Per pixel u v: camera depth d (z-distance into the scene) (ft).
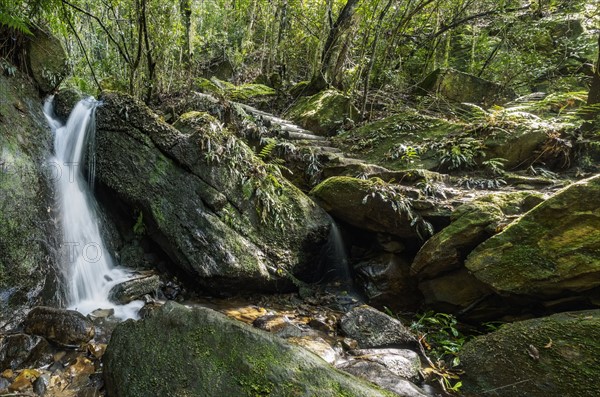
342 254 16.92
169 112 23.95
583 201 9.99
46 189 13.07
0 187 11.27
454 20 32.37
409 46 35.35
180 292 13.84
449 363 10.44
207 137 15.17
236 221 14.64
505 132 17.83
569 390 7.94
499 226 11.87
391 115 24.22
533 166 17.25
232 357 7.76
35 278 10.88
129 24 23.47
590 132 16.57
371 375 8.96
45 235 11.96
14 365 8.52
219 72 44.60
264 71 44.42
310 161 19.63
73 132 16.06
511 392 8.72
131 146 15.07
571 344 8.45
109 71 28.94
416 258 13.80
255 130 21.30
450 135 19.72
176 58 31.17
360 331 11.68
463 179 16.61
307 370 7.50
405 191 15.29
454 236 12.55
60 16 18.40
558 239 10.22
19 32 15.64
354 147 21.94
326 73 31.96
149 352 8.21
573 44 29.84
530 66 29.55
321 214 16.65
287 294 15.11
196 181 14.69
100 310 11.44
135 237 14.97
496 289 11.09
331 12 33.58
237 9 44.80
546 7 31.30
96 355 9.38
